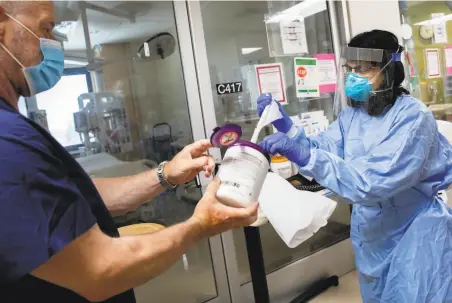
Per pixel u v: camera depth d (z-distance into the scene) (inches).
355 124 59.2
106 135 77.7
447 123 99.1
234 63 89.2
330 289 98.0
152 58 80.7
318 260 101.5
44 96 71.9
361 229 58.3
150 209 82.3
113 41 77.4
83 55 74.9
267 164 36.3
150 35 80.4
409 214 53.8
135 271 27.3
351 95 56.2
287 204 56.1
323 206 56.5
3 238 23.5
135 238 28.3
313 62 100.1
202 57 84.7
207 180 85.0
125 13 78.2
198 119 84.9
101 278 26.2
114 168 78.7
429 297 51.8
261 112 55.7
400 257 53.7
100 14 76.0
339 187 48.6
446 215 54.0
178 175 44.4
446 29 127.1
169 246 28.6
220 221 31.0
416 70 117.3
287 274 96.2
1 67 30.0
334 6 102.5
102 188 45.3
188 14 83.3
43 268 25.2
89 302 30.0
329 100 103.3
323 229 106.4
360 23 102.4
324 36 103.0
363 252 59.4
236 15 89.1
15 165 24.0
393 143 49.3
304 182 78.0
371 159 49.7
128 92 79.1
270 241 97.7
